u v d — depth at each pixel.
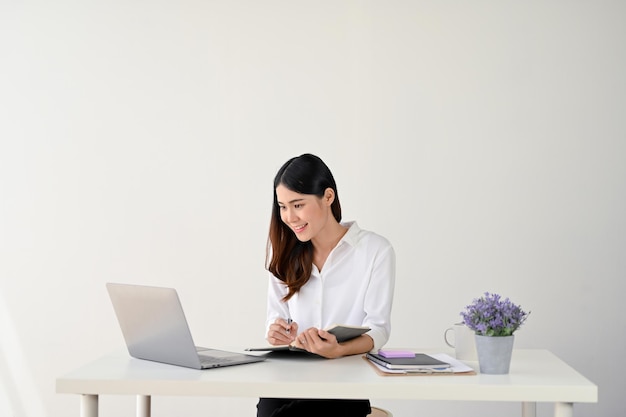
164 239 4.00
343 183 3.96
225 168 3.99
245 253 3.98
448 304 3.91
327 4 3.99
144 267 4.00
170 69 4.03
